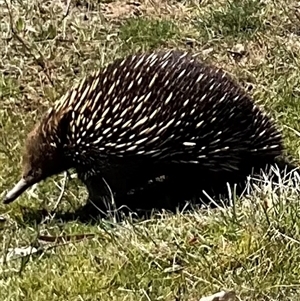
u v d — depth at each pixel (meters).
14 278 1.93
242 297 1.88
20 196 2.16
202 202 2.10
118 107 2.08
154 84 2.09
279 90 2.42
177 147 2.11
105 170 2.12
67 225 2.07
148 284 1.92
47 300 1.89
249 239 1.95
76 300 1.89
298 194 2.04
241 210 2.02
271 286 1.88
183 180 2.18
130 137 2.08
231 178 2.18
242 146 2.14
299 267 1.91
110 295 1.90
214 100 2.10
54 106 2.13
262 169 2.18
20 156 2.22
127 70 2.10
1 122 2.34
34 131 2.12
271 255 1.93
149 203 2.15
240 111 2.13
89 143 2.09
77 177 2.20
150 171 2.15
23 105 2.40
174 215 2.07
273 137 2.18
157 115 2.08
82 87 2.12
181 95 2.09
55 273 1.93
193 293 1.90
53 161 2.11
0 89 2.42
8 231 2.07
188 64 2.13
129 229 2.01
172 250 1.96
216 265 1.93
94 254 1.97
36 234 2.04
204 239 1.96
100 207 2.14
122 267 1.94
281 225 1.96
